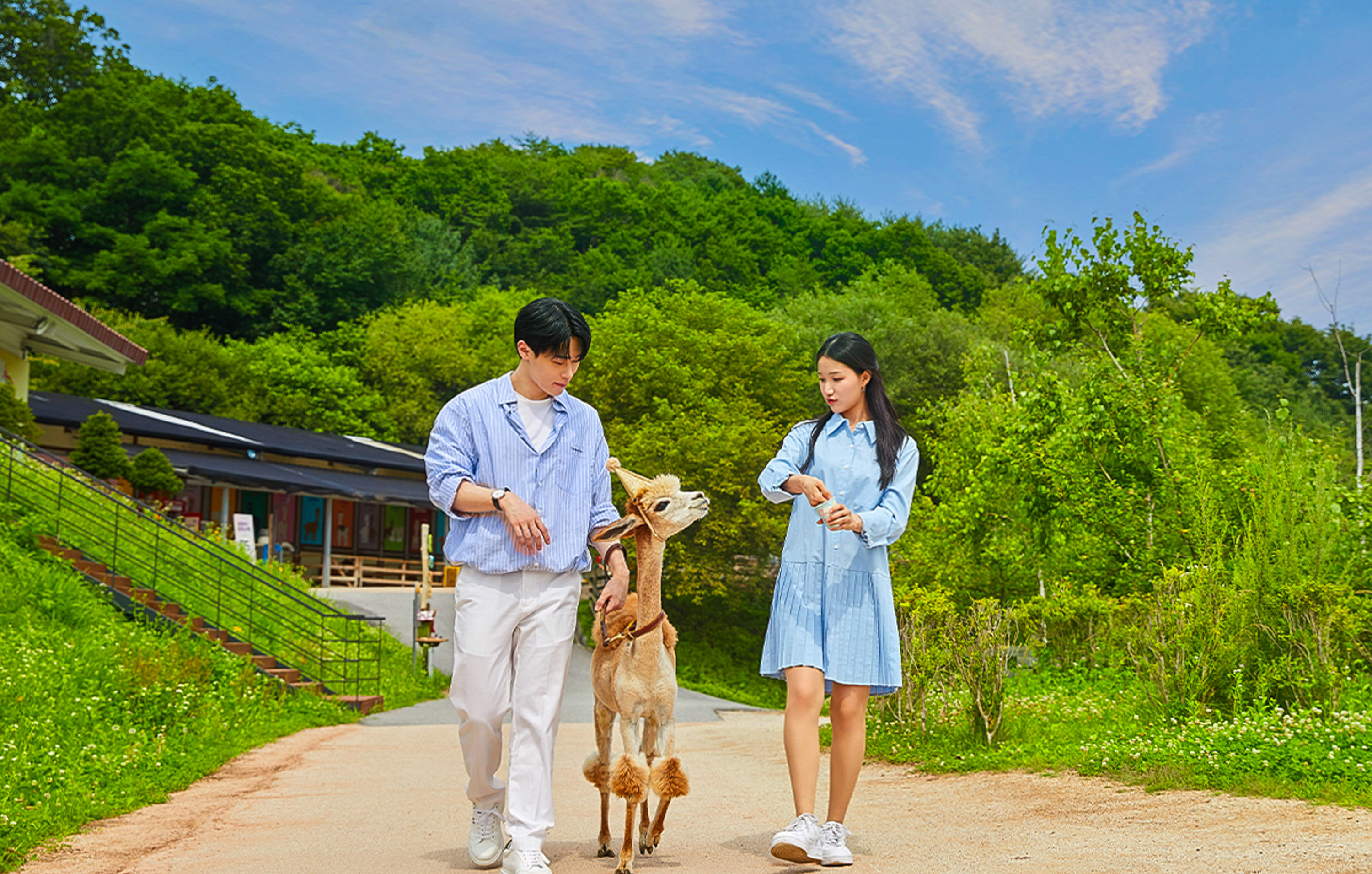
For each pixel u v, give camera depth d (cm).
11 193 5231
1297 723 731
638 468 3434
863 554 460
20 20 6297
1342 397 4666
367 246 6269
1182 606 900
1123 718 898
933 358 4297
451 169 8300
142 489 2248
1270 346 4984
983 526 1700
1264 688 849
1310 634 858
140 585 1507
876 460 468
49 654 1055
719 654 3559
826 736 1034
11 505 1551
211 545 1795
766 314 5228
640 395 3709
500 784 463
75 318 1925
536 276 7269
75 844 553
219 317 5803
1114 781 673
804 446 485
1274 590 902
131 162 5484
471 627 435
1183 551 1259
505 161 8631
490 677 434
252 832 578
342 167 8150
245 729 1112
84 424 2198
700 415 3631
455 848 509
